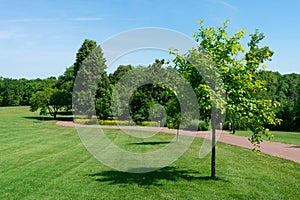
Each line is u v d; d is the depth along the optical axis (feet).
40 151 55.83
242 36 31.78
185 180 33.14
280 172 37.52
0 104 282.36
